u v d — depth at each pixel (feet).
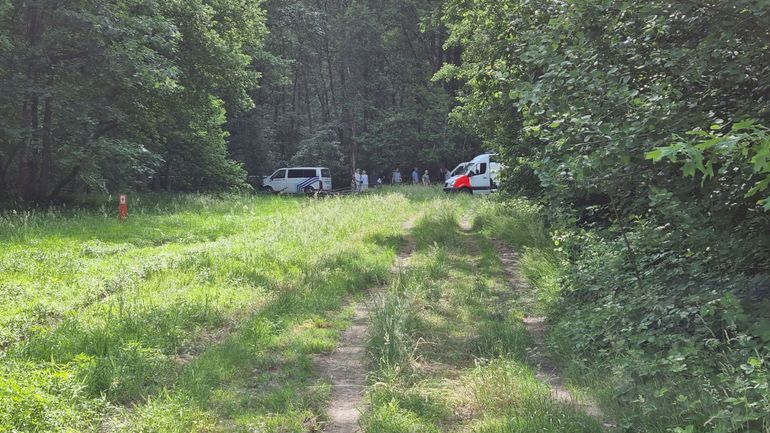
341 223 49.80
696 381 13.39
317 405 15.24
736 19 14.64
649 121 14.79
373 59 145.18
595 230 22.45
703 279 17.52
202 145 86.89
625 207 19.39
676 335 15.40
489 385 15.31
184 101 73.56
